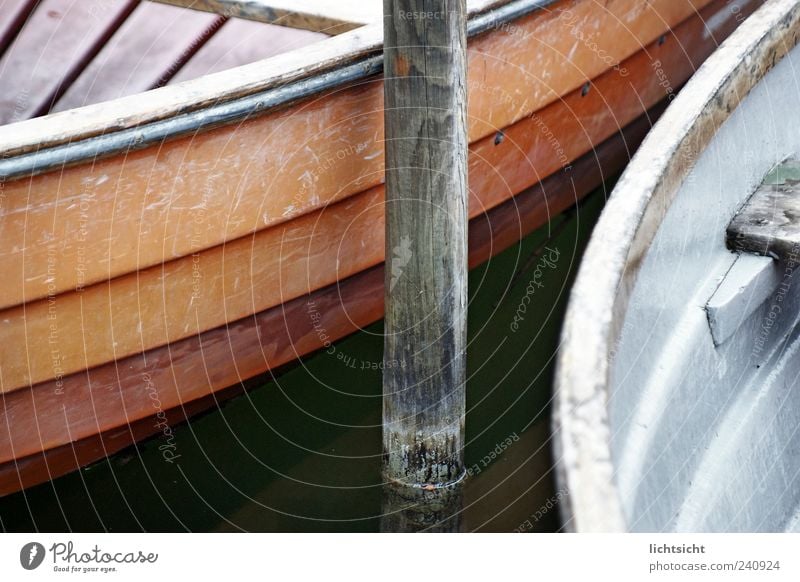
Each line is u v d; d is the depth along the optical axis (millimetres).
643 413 2357
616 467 2273
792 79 2803
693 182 2521
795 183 2695
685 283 2494
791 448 2582
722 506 2426
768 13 2738
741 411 2529
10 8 3102
